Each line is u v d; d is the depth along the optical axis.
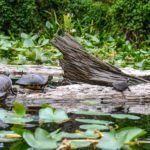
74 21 15.34
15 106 3.09
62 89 4.63
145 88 4.72
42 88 4.65
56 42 5.20
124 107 4.06
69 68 5.15
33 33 14.69
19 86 4.64
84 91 4.54
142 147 2.46
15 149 2.37
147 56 11.38
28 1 14.73
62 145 2.32
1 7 14.51
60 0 15.80
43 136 2.38
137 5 14.58
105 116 3.47
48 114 3.10
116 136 2.38
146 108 4.03
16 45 10.91
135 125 3.10
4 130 2.78
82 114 3.51
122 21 14.88
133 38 14.65
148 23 14.48
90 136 2.55
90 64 5.08
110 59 10.57
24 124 3.01
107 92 4.50
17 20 14.65
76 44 5.20
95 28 15.66
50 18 15.41
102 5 16.14
